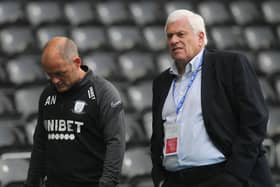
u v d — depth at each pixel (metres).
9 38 26.12
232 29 29.48
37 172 12.47
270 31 29.84
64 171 11.59
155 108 12.49
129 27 28.06
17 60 24.97
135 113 23.62
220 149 11.43
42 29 26.80
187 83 11.98
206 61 11.89
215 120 11.46
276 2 31.08
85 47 26.70
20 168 19.23
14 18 27.12
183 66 12.12
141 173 20.72
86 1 28.94
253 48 29.02
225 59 11.73
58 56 11.21
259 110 11.27
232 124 11.49
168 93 12.29
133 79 25.70
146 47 27.58
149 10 29.45
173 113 11.97
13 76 24.41
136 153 21.16
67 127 11.55
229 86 11.53
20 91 23.19
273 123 24.05
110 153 11.26
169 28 11.89
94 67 25.61
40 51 26.02
